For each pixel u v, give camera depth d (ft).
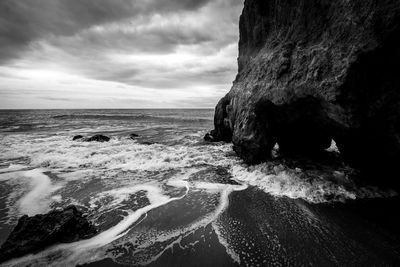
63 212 19.98
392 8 18.56
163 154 48.93
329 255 16.39
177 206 24.29
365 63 20.66
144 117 212.02
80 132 95.09
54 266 15.66
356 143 27.66
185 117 214.69
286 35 34.94
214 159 44.93
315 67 25.26
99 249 17.33
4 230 19.72
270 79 33.58
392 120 21.58
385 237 18.40
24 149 53.31
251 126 36.99
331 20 25.16
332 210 22.74
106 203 25.13
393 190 26.25
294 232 19.19
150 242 18.16
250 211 22.86
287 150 43.21
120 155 47.21
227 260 16.01
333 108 23.93
